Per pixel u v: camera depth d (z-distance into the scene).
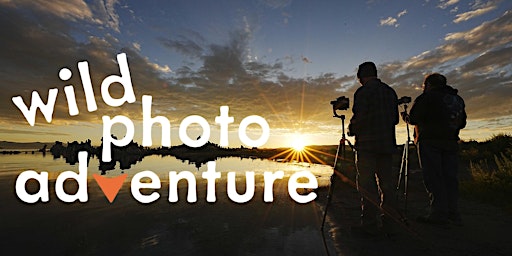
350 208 3.99
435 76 3.41
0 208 3.80
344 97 3.24
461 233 2.81
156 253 2.30
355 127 3.04
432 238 2.66
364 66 3.19
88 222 3.17
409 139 3.52
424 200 4.48
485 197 4.40
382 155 2.94
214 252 2.32
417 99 3.37
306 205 4.17
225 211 3.75
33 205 3.99
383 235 2.76
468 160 9.64
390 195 2.86
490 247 2.41
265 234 2.80
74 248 2.39
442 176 3.18
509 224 3.11
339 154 3.14
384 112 2.93
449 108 3.17
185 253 2.29
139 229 2.94
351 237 2.73
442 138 3.19
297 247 2.45
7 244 2.46
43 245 2.46
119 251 2.33
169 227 3.01
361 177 2.93
